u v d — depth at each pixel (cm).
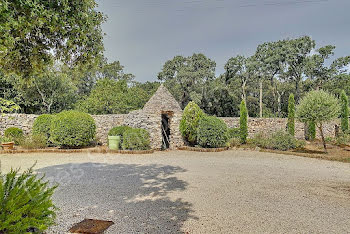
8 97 1850
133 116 1350
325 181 649
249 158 1040
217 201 468
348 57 3009
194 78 2870
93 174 703
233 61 3272
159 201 464
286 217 395
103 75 3192
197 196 497
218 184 596
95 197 486
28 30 382
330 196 514
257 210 423
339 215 408
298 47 3148
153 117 1285
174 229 342
